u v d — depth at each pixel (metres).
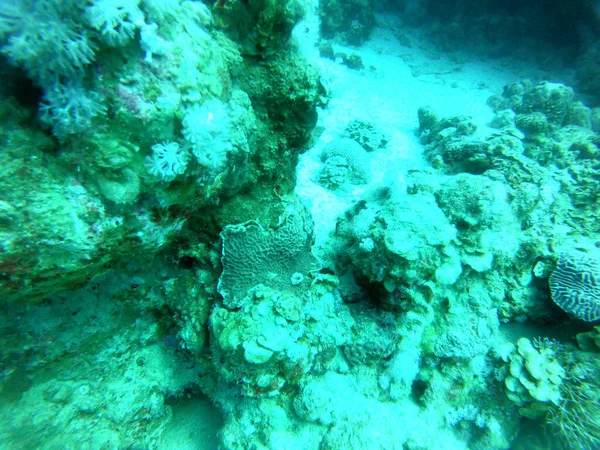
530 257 4.52
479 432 3.93
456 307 4.32
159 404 3.46
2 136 1.58
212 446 3.76
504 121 8.18
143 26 1.53
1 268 1.56
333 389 3.82
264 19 2.41
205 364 3.39
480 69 14.12
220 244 3.14
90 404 3.00
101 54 1.54
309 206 5.56
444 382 4.07
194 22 1.97
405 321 4.22
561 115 8.45
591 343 3.87
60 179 1.69
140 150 1.72
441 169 6.42
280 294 3.23
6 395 2.66
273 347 2.83
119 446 3.11
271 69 2.75
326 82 3.18
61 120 1.58
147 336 3.39
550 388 3.62
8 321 2.49
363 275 4.09
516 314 4.52
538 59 14.44
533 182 5.37
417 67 13.59
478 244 4.39
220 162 2.03
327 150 6.70
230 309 3.15
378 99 10.20
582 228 5.30
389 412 3.89
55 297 2.64
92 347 3.03
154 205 1.96
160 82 1.65
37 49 1.44
